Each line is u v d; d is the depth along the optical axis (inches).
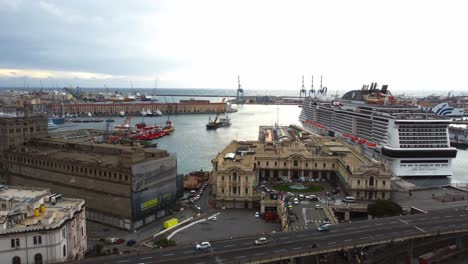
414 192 7012.8
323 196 6766.7
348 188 6771.7
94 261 3791.8
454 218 5142.7
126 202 5457.7
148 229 5492.1
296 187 7303.2
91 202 5831.7
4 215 3846.0
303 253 3954.2
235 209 6373.0
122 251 4601.4
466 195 6732.3
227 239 4384.8
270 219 5738.2
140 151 5861.2
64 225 3976.4
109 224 5649.6
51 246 3811.5
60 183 6190.9
